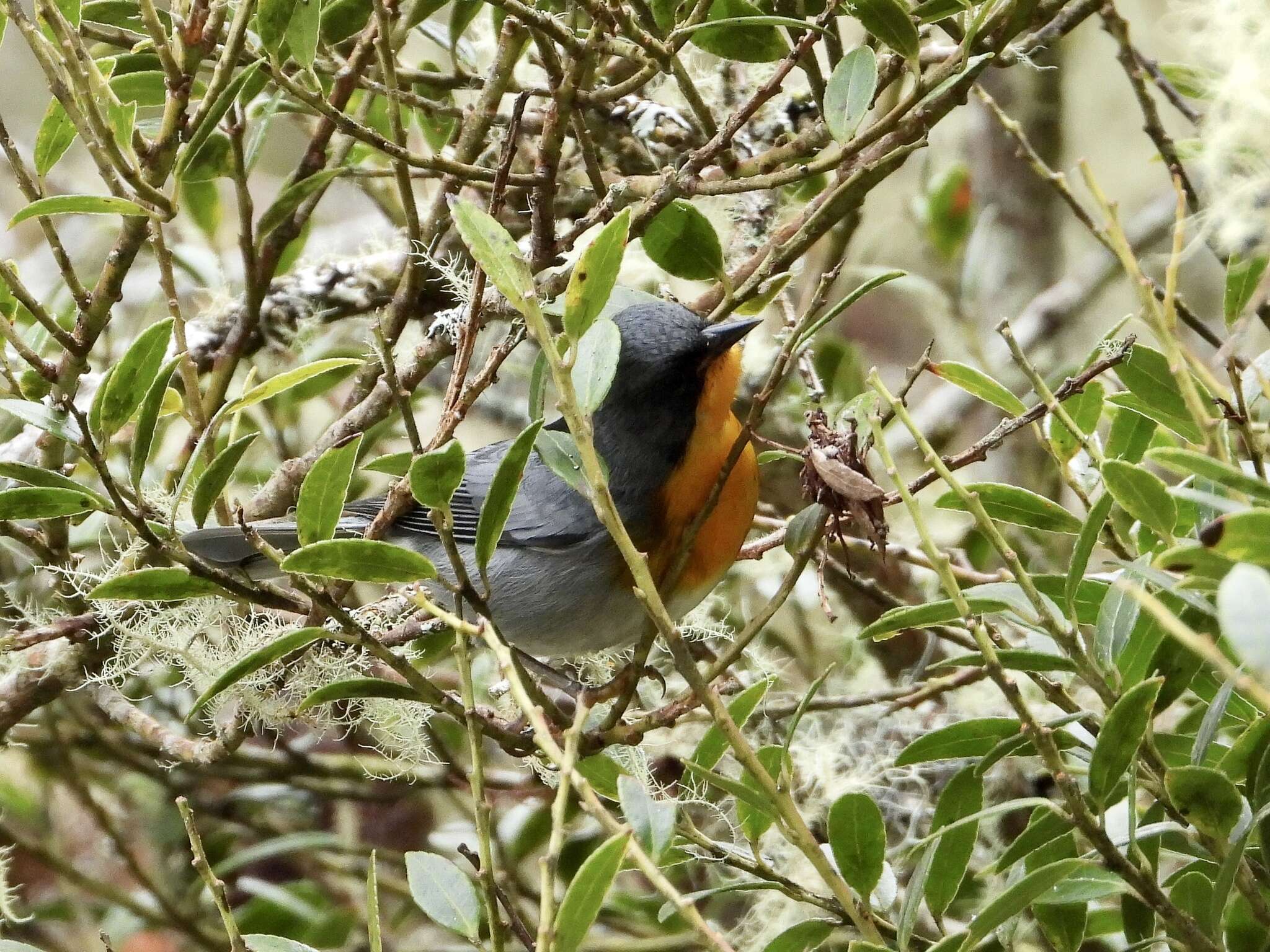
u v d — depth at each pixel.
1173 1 6.79
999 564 9.72
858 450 5.03
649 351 7.42
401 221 9.71
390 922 9.93
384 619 8.15
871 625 4.92
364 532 8.40
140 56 7.36
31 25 5.83
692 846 6.32
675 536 7.60
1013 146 12.83
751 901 8.78
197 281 10.04
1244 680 3.46
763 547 7.77
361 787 10.10
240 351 7.81
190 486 7.41
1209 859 4.91
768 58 6.66
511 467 4.85
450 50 8.02
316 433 11.27
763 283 6.43
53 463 7.30
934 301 11.48
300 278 9.01
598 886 4.18
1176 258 4.27
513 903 6.59
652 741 8.58
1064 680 8.36
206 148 7.41
